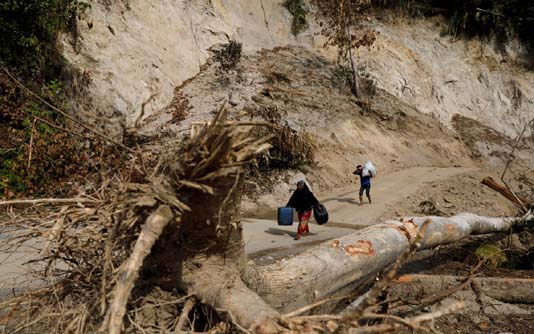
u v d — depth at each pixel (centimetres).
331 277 463
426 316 282
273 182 1662
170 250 381
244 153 357
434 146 2555
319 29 2916
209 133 344
